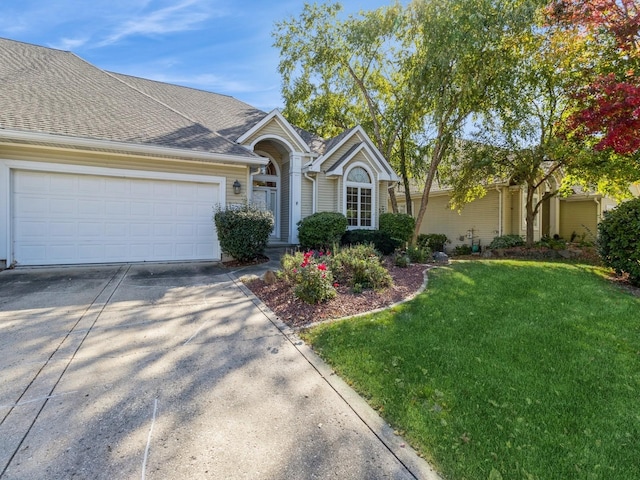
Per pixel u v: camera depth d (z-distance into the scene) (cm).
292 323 461
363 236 1191
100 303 533
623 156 980
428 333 424
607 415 267
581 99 920
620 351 385
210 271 804
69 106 905
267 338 413
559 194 1421
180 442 231
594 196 1658
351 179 1340
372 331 428
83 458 215
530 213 1398
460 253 1723
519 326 454
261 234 888
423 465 217
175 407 270
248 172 995
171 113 1096
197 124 1080
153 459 215
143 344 387
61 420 250
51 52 1231
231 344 393
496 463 217
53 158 788
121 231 859
